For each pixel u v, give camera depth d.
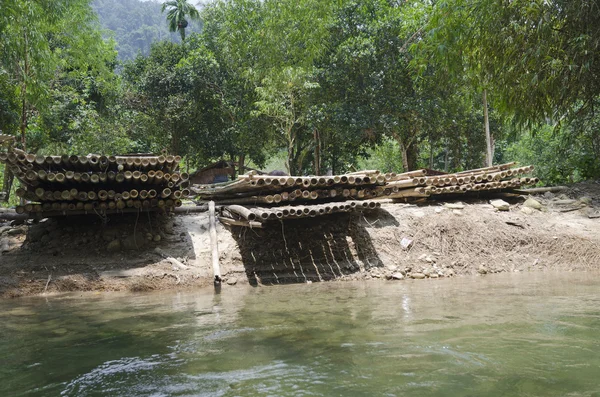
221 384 2.93
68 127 19.59
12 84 14.98
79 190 8.00
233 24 23.75
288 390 2.78
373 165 37.41
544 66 9.67
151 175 7.84
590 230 9.30
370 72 19.33
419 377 2.92
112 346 3.94
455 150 23.89
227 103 25.41
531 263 8.46
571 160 13.93
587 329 3.97
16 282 7.05
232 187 9.04
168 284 7.31
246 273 7.81
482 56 10.59
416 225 9.17
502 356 3.29
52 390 2.94
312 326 4.41
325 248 8.44
